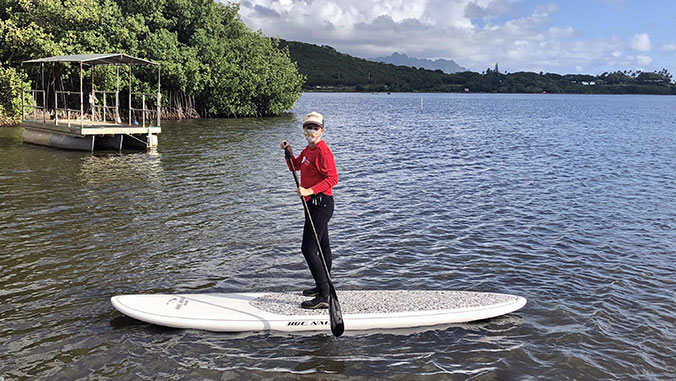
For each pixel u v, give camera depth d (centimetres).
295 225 898
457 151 2056
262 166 1537
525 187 1291
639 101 13762
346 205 1076
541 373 435
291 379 420
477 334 502
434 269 695
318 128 498
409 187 1277
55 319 522
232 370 431
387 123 3844
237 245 780
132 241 784
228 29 4231
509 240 830
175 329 503
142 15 3641
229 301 543
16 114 2625
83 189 1155
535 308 567
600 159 1852
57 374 421
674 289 628
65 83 2992
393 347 474
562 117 5172
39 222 873
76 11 3091
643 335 506
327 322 503
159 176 1343
